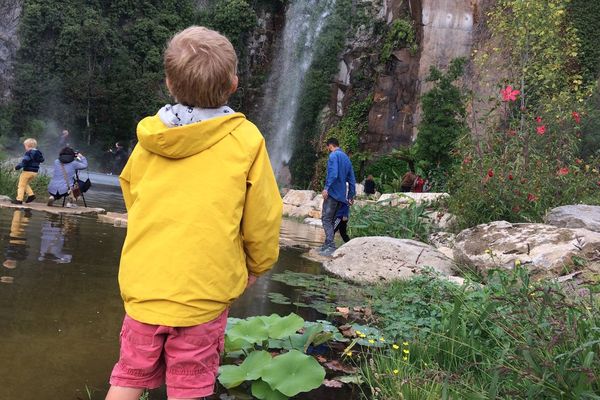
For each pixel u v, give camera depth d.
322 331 3.07
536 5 11.20
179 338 1.68
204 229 1.71
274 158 31.09
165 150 1.75
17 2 36.06
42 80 35.19
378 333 3.15
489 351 2.50
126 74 35.47
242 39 34.28
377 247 5.46
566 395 1.89
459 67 19.97
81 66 34.91
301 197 16.78
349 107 27.91
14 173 10.88
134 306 1.70
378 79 26.16
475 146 7.96
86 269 4.17
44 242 5.18
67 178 8.87
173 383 1.68
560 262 4.29
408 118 24.38
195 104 1.80
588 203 6.86
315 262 6.10
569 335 2.10
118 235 6.18
